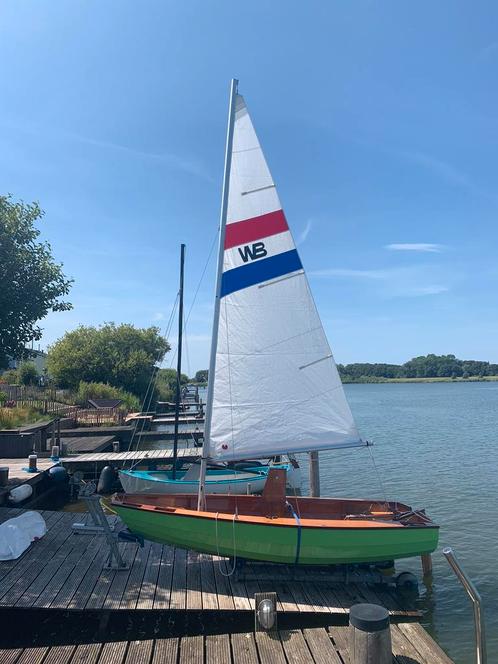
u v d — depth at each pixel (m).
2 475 14.63
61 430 28.98
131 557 9.81
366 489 19.97
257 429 9.75
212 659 6.45
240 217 10.12
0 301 14.23
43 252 15.45
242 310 9.93
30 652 6.59
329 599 8.52
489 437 35.59
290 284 10.29
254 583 8.94
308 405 10.04
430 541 9.35
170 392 65.31
